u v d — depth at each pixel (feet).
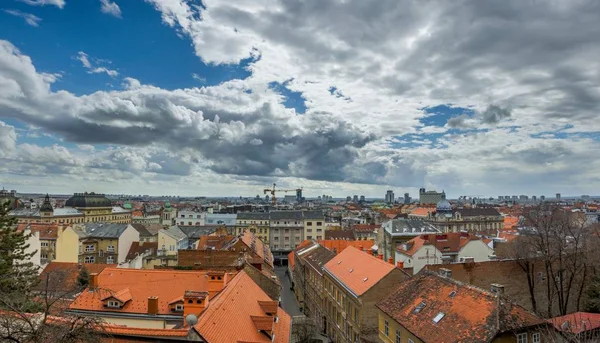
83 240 356.18
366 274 171.73
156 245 378.12
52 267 213.46
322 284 222.28
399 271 157.79
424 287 135.33
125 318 135.74
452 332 106.83
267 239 546.67
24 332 62.69
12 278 150.51
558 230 199.62
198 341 77.56
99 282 147.84
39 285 174.19
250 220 552.41
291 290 341.82
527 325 100.42
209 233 460.96
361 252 205.87
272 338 102.27
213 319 87.45
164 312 136.67
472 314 108.27
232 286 116.16
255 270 179.22
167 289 145.69
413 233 346.54
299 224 545.85
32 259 233.55
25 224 352.90
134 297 142.41
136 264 256.11
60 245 331.57
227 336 85.61
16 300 72.13
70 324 67.72
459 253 268.21
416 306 128.06
